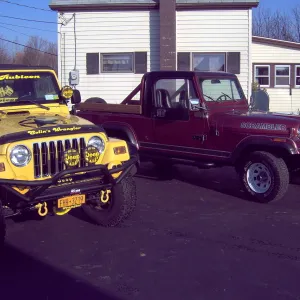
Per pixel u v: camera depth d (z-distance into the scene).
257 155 7.54
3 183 5.07
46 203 5.61
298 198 7.91
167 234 6.14
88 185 5.65
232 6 17.61
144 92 8.95
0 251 5.43
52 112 6.69
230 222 6.63
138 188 8.68
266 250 5.55
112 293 4.49
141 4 17.70
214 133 8.04
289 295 4.41
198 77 8.31
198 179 9.42
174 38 17.58
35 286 4.67
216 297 4.37
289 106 22.94
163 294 4.45
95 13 18.06
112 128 9.33
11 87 6.49
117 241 5.90
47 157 5.41
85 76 18.36
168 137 8.66
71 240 5.96
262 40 22.61
